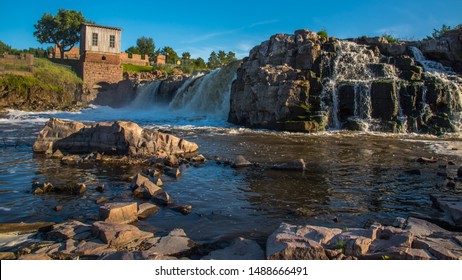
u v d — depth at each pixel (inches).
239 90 1245.7
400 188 414.9
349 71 1192.8
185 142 627.8
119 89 2201.0
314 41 1253.1
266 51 1289.4
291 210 333.7
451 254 217.2
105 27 2177.7
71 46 3181.6
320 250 214.4
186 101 1749.5
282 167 507.5
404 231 247.1
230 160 561.9
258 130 1050.1
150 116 1488.7
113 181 428.5
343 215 322.0
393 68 1204.5
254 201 360.5
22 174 455.8
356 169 515.8
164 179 442.0
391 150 697.0
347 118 1101.1
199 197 371.2
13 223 284.0
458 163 567.2
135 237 251.0
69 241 241.3
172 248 240.2
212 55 3774.6
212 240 262.5
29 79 1838.1
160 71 2532.0
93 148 605.9
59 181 423.8
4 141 735.7
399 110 1079.0
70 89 2062.0
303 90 1103.0
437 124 1050.1
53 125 622.2
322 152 663.1
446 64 1364.4
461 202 340.8
